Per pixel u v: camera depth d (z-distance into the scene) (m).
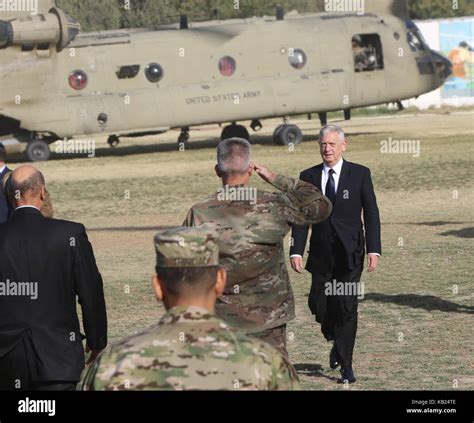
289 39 68.69
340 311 15.09
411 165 51.75
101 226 36.38
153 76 66.00
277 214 10.87
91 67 64.62
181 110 66.06
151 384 6.09
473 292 21.81
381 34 70.31
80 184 50.47
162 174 53.81
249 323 10.80
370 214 15.20
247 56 67.94
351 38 69.94
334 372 15.88
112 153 68.88
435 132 72.12
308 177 15.35
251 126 70.81
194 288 6.38
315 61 69.12
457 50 109.75
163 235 6.43
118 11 83.81
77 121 63.94
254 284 10.84
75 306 10.90
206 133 87.94
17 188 10.82
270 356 6.22
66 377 10.49
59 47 63.03
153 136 85.44
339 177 15.16
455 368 15.62
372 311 20.14
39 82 63.25
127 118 65.12
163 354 6.17
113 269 27.08
